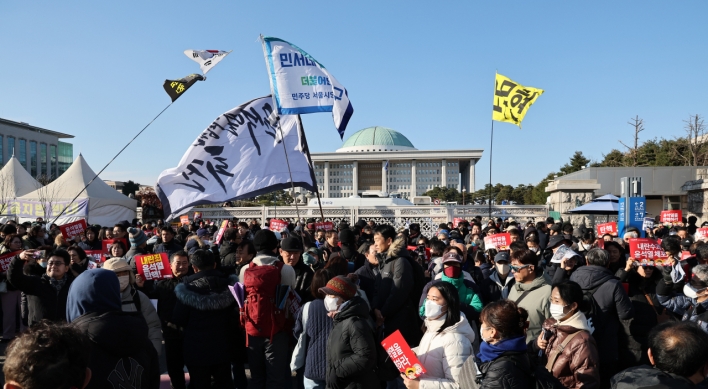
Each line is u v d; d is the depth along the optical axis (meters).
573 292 3.96
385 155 149.12
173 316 5.15
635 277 6.05
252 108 9.50
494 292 6.75
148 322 5.18
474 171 151.75
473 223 13.16
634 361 5.14
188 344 5.11
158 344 5.20
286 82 8.29
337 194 157.00
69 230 11.39
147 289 6.93
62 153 116.25
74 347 2.19
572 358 3.85
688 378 2.71
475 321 6.16
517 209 24.20
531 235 8.17
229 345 5.21
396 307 5.45
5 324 8.43
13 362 2.04
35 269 6.29
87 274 3.31
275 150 9.52
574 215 23.33
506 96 13.20
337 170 157.62
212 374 5.21
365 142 169.88
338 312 4.24
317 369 4.73
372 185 157.25
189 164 9.38
